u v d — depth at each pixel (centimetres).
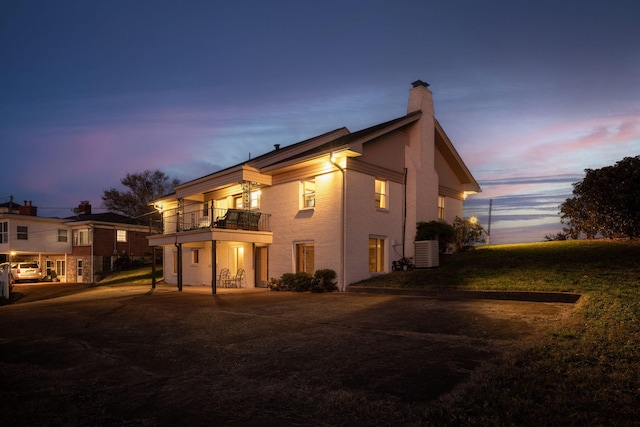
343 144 1609
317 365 602
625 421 364
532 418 382
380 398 466
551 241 1839
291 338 781
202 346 754
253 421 427
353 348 682
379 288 1411
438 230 1739
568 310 844
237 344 755
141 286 2444
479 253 1745
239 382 546
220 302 1367
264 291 1712
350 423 411
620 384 442
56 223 3662
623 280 1005
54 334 927
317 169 1698
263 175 1884
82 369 635
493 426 377
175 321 1034
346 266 1568
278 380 546
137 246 3919
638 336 589
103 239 3628
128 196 4912
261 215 1939
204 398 495
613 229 1555
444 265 1616
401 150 1877
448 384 496
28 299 2380
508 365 523
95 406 480
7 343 848
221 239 1720
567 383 454
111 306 1384
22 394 523
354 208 1620
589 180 1586
